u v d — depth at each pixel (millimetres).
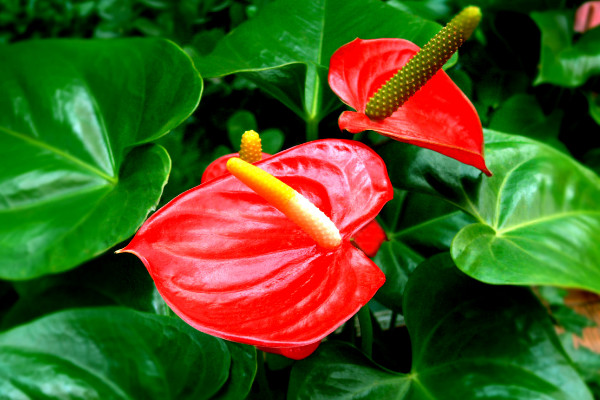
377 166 418
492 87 721
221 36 733
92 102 456
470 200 474
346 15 572
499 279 407
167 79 451
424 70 438
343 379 438
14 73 445
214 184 404
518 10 741
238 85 757
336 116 649
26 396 368
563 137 838
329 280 389
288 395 429
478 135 450
